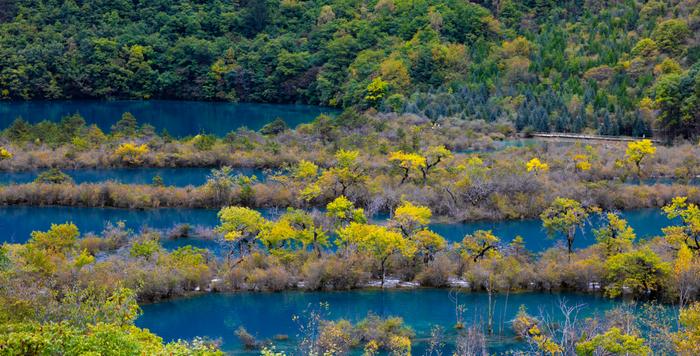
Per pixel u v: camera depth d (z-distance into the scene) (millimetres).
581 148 113938
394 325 51281
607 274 59500
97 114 171125
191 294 59312
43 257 53312
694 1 180500
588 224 80438
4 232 75438
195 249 64375
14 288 40781
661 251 63469
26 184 88500
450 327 53312
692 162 103875
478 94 157500
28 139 115438
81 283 52469
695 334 40562
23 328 32969
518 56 175000
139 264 59406
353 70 188000
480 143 124500
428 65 179375
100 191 86562
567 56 174125
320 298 59375
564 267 60969
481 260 63406
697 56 153750
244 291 60281
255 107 191625
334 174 85875
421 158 91375
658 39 163375
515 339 50344
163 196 86438
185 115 173125
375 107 165375
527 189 86062
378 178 90562
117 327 33438
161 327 53344
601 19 191250
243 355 48219
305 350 47250
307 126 128875
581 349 39656
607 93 150250
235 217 64562
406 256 62812
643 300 58094
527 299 58750
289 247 67125
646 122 132625
